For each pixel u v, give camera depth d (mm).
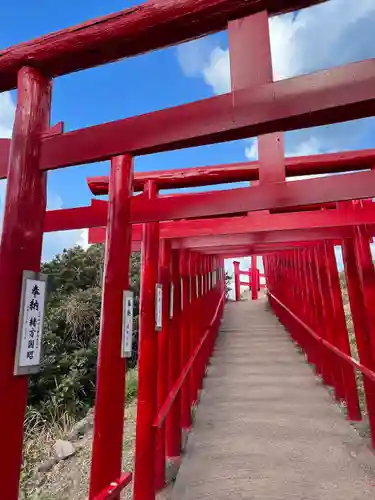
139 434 2717
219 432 3891
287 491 2832
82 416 5703
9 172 1405
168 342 3639
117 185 2211
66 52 1447
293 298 7406
